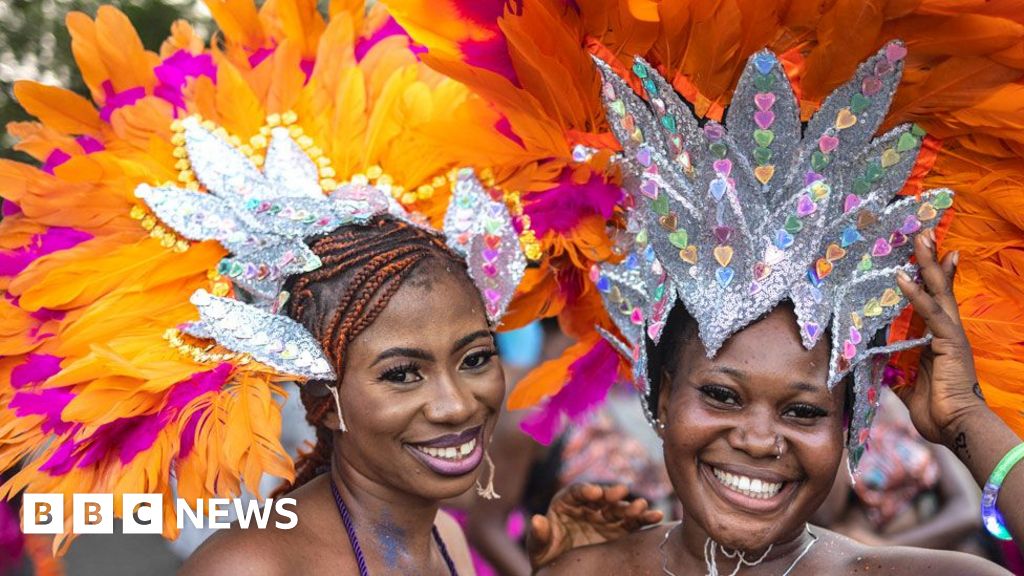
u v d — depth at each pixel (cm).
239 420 152
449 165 173
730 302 151
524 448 268
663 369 163
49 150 167
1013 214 154
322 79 173
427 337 154
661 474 272
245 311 156
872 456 270
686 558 171
